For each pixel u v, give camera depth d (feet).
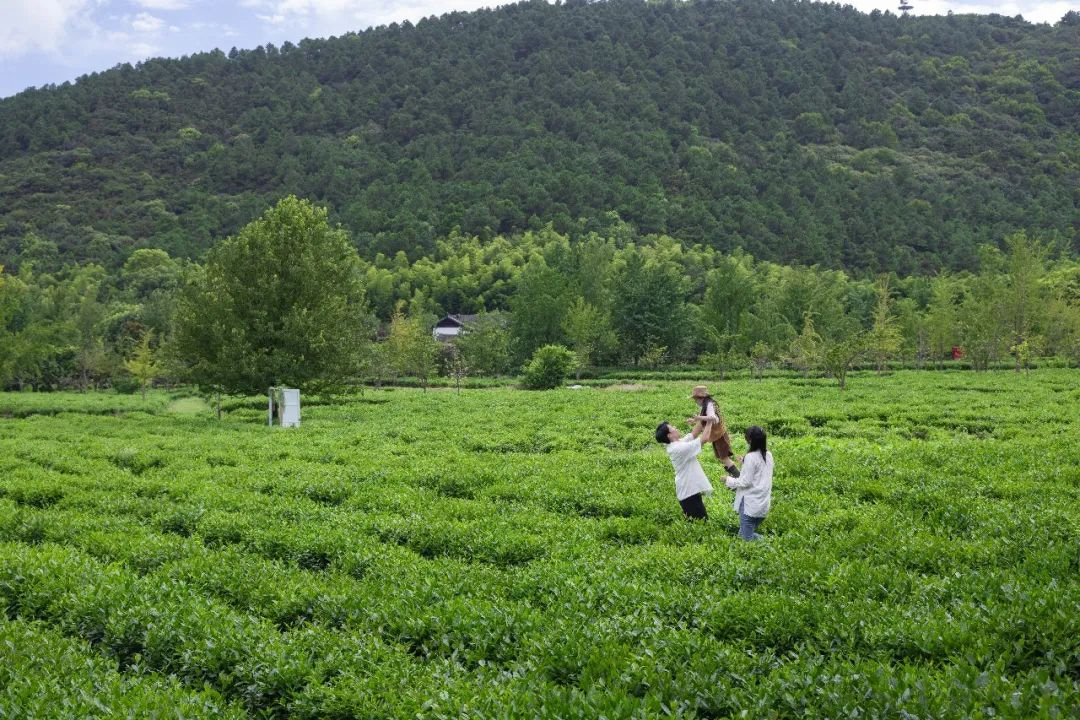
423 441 98.48
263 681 28.14
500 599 33.88
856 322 315.99
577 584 35.94
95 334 322.34
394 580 37.63
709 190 579.07
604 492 57.88
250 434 107.96
